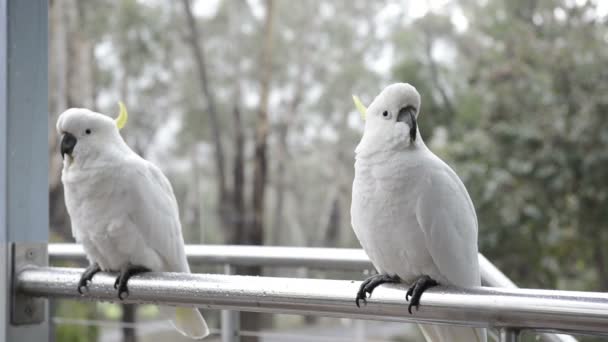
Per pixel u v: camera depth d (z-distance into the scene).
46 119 2.33
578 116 5.27
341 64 7.35
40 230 2.30
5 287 2.20
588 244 5.22
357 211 2.00
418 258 1.94
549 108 5.39
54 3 7.12
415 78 6.34
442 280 1.97
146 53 7.53
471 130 5.83
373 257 2.04
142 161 2.44
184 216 7.62
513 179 5.30
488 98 5.71
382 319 1.65
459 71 6.21
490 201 5.29
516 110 5.57
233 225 7.77
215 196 7.82
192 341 4.23
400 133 1.91
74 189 2.33
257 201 7.78
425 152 1.98
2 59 2.22
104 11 7.33
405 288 1.63
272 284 1.74
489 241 5.25
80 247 2.85
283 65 7.73
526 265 5.25
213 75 7.84
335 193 7.52
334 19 7.37
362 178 1.98
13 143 2.23
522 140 5.34
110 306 5.79
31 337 2.26
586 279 5.29
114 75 7.41
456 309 1.49
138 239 2.32
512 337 1.44
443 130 6.12
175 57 7.70
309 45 7.56
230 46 7.84
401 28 6.83
